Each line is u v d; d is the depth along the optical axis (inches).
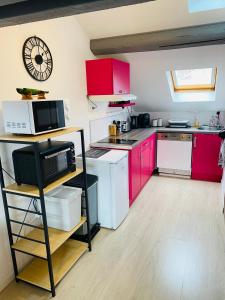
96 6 44.4
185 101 162.9
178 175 167.5
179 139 159.8
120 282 77.0
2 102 65.6
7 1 42.3
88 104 124.6
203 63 127.2
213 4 93.4
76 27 109.5
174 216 115.8
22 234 83.7
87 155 109.6
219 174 154.8
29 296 73.4
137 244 95.7
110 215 104.7
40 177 63.6
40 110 65.4
